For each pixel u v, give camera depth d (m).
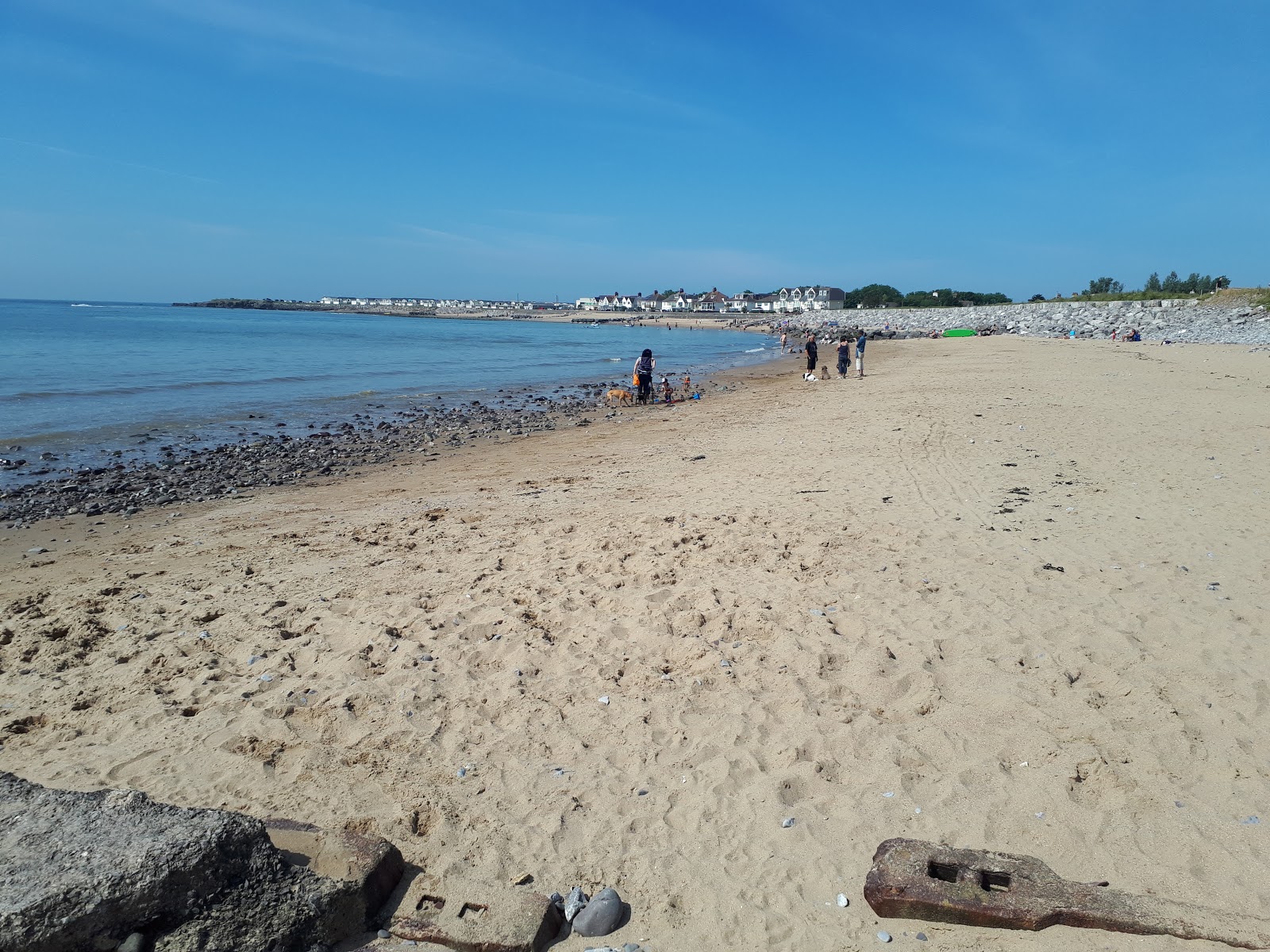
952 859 3.69
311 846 3.72
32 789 3.68
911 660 5.75
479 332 101.12
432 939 3.41
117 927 3.01
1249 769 4.36
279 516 11.70
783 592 7.11
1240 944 3.18
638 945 3.46
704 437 17.95
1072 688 5.29
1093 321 62.28
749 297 196.88
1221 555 7.73
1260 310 49.75
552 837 4.12
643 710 5.29
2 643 6.75
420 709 5.39
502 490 12.88
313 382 33.81
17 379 29.31
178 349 48.47
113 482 14.41
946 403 20.22
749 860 3.93
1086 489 10.57
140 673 6.04
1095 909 3.37
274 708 5.40
